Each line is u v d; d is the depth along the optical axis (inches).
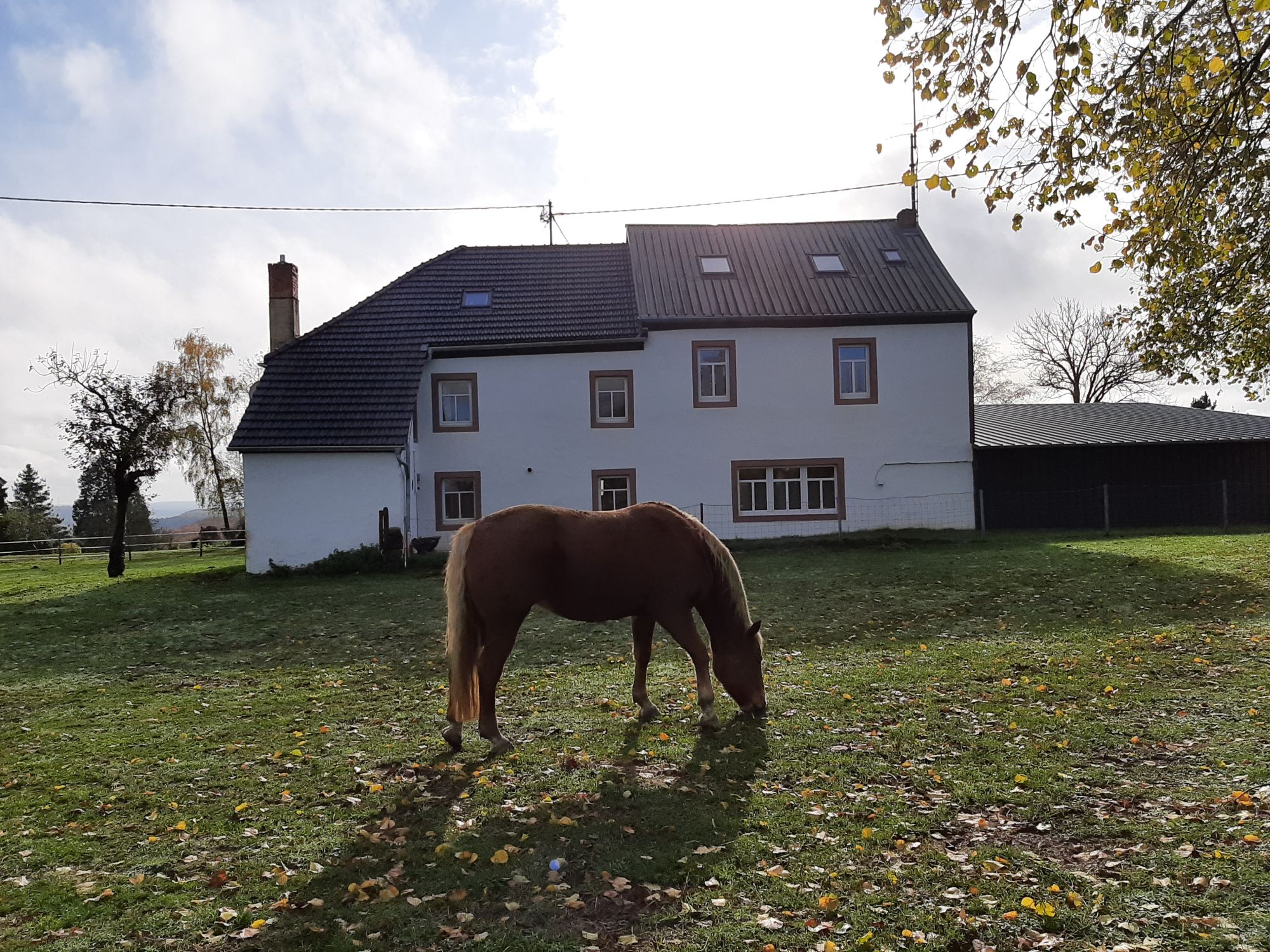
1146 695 269.1
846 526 924.0
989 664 323.6
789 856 170.1
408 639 439.8
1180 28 282.4
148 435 897.5
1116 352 2017.7
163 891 165.6
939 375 925.2
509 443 924.0
